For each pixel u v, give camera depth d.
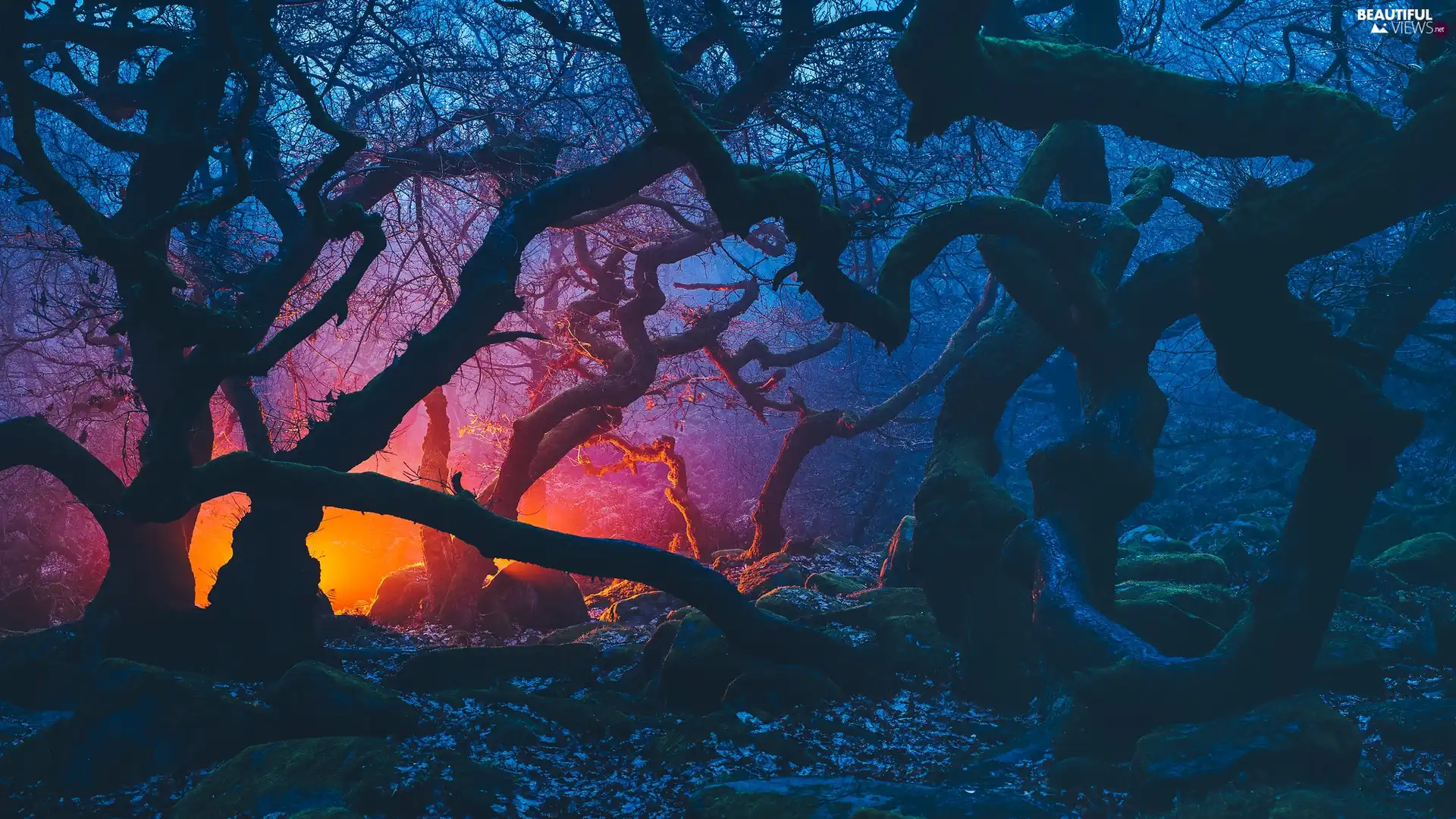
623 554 11.02
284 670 12.10
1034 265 10.94
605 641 15.77
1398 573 16.39
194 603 13.41
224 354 9.12
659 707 11.34
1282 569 8.70
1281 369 8.17
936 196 18.33
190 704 9.10
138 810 8.18
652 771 9.12
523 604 17.95
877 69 15.13
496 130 14.74
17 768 9.06
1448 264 14.23
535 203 12.69
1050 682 10.57
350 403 11.84
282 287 13.11
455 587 17.48
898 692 11.54
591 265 19.73
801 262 7.23
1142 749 8.02
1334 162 7.70
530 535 10.71
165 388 12.80
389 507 10.22
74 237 14.75
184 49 12.63
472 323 11.98
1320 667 10.23
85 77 15.22
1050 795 8.14
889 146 16.81
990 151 19.34
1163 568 14.34
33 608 18.62
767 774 8.88
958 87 7.30
